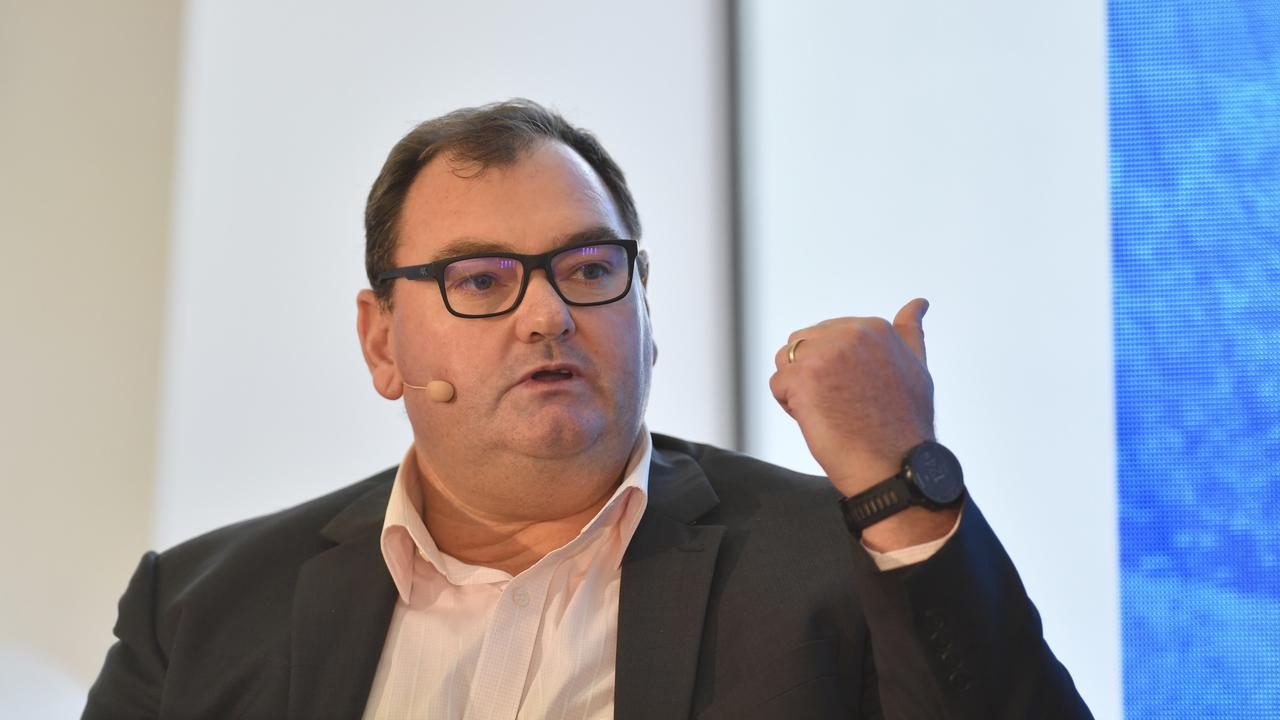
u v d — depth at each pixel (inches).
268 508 301.1
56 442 286.8
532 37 328.5
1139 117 295.6
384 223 179.6
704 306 325.4
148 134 297.7
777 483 179.6
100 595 284.4
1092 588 285.9
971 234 306.5
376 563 173.0
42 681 278.7
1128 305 291.9
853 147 320.8
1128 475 287.6
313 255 310.2
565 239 167.0
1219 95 290.8
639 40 332.5
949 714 129.3
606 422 165.2
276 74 312.0
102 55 296.7
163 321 295.3
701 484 178.5
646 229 327.0
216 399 299.9
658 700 151.8
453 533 180.9
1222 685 277.7
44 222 290.8
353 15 318.7
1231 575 279.0
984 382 299.9
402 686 163.3
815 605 155.4
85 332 290.2
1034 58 305.7
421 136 178.9
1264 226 284.8
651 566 163.3
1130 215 293.9
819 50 326.6
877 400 135.0
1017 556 291.3
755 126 329.1
